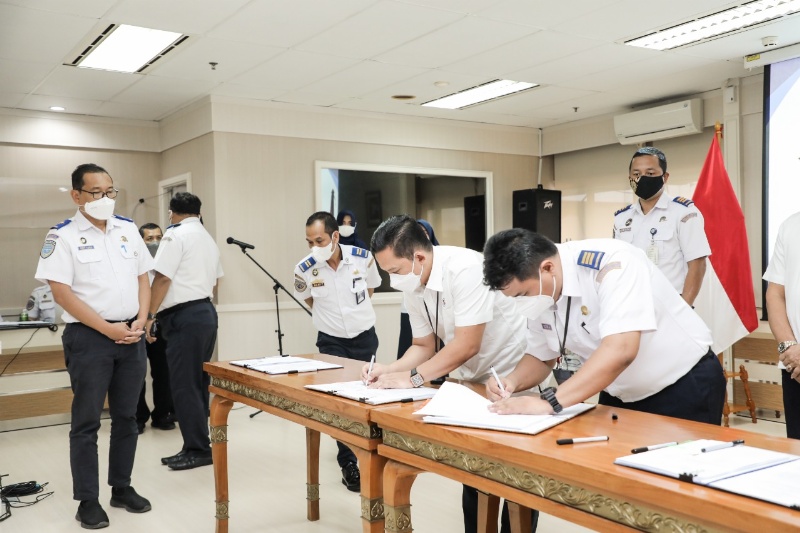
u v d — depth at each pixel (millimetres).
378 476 1997
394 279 2305
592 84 5836
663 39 4684
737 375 5195
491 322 2420
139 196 6918
